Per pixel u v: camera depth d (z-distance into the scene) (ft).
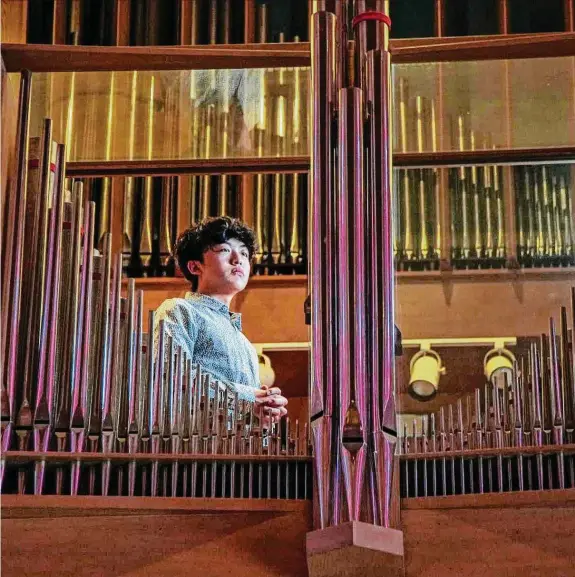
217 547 12.47
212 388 14.15
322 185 13.42
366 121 13.80
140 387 13.42
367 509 12.26
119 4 23.41
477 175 21.75
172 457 12.85
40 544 12.42
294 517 12.57
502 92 15.72
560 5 23.50
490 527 12.53
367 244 13.17
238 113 16.10
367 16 14.64
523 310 20.53
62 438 12.91
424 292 20.71
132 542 12.46
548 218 21.44
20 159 13.43
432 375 19.40
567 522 12.51
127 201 22.18
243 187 22.21
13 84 14.33
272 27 23.79
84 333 13.30
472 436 13.66
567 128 16.11
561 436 13.35
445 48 14.24
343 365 12.64
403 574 12.12
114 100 15.60
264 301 20.62
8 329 12.87
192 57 14.08
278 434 13.33
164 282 21.20
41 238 13.39
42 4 23.40
